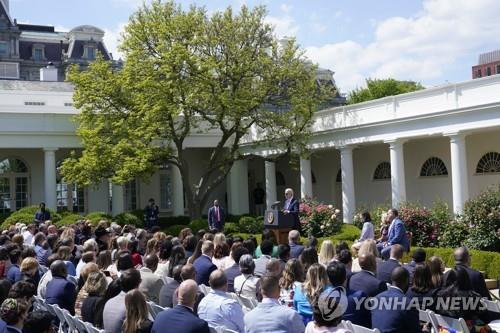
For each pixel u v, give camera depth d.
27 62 92.12
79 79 30.70
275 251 12.75
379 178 34.00
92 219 29.66
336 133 30.83
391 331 7.17
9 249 12.63
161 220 36.59
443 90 24.62
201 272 10.99
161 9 30.55
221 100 28.80
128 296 7.04
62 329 9.49
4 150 36.78
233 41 29.98
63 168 30.00
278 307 7.03
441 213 21.20
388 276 10.01
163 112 29.12
